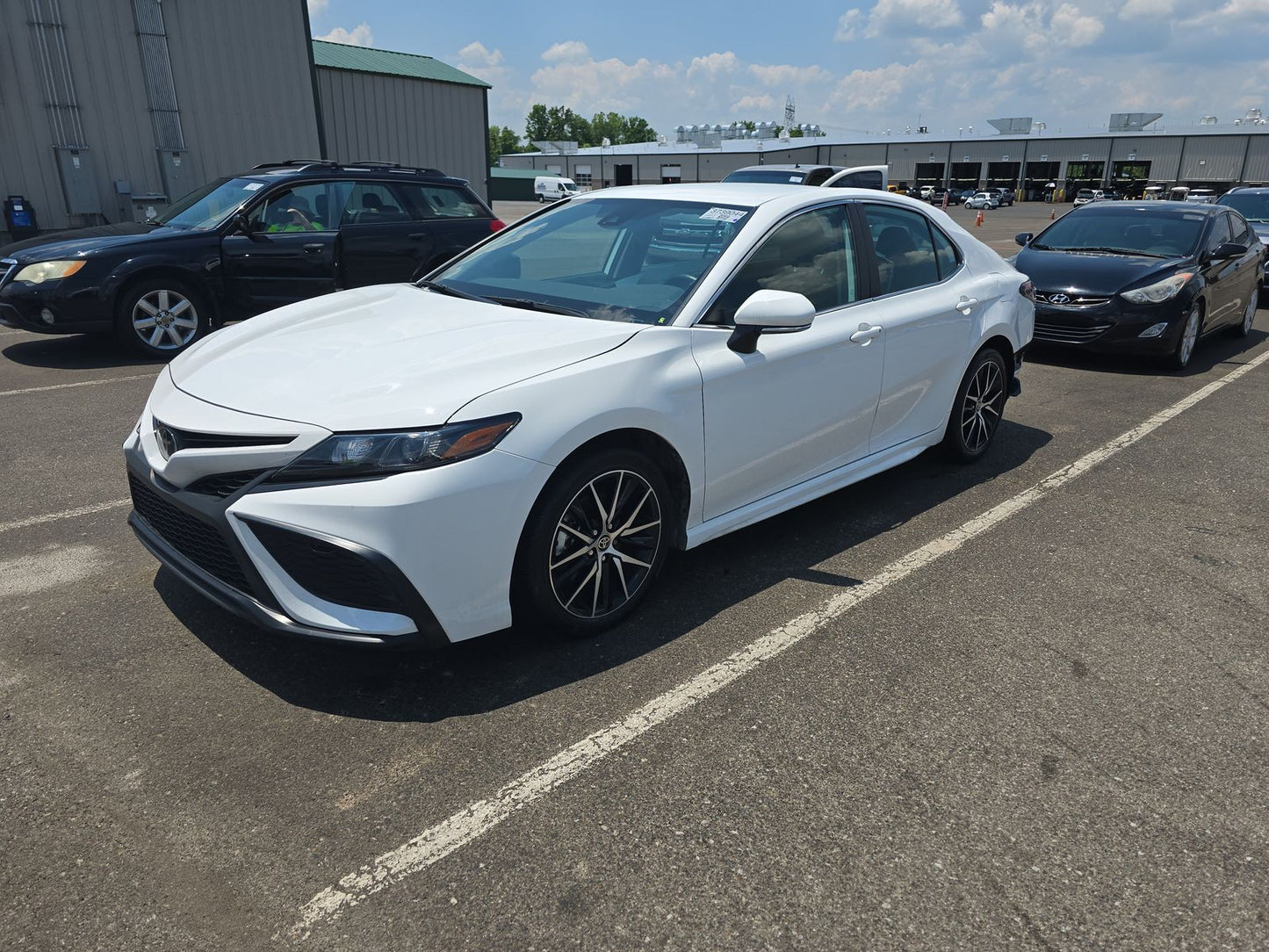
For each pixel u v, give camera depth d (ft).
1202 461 17.72
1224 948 6.38
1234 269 29.14
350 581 8.40
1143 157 241.55
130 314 24.02
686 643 10.34
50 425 18.21
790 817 7.56
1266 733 8.95
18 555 12.17
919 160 268.00
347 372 9.32
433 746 8.38
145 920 6.37
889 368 13.50
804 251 12.41
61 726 8.51
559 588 9.81
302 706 8.94
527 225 14.07
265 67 51.90
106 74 45.98
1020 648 10.44
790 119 294.66
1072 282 26.09
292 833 7.23
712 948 6.26
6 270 23.30
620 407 9.61
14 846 7.03
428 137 73.56
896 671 9.87
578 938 6.31
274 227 25.91
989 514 14.62
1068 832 7.48
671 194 13.16
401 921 6.42
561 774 8.04
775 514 12.20
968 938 6.40
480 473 8.59
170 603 10.90
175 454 8.89
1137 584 12.22
